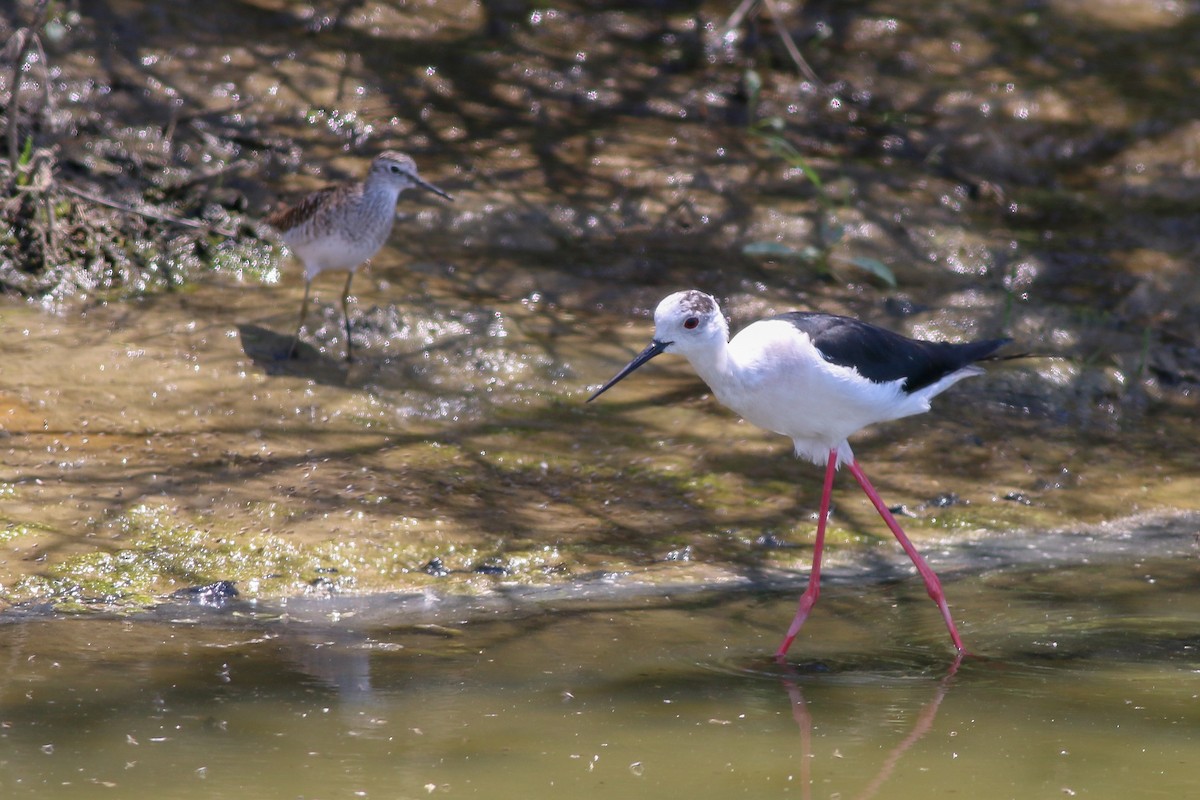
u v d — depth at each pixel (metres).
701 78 17.94
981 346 9.58
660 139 16.58
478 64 17.61
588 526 10.00
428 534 9.63
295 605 8.70
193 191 14.20
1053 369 12.77
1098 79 18.67
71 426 10.55
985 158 16.98
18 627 8.12
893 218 15.25
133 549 9.12
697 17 19.16
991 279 14.48
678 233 14.85
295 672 7.66
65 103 15.03
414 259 13.93
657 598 9.05
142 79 15.82
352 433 10.98
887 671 7.97
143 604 8.57
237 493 9.90
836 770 6.64
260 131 15.59
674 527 10.09
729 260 14.44
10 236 12.86
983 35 19.48
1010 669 8.02
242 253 13.57
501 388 11.98
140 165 14.33
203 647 7.98
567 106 17.14
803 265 14.44
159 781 6.32
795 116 17.39
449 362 12.20
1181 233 15.60
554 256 14.30
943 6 20.03
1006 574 9.62
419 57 17.58
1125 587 9.36
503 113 16.81
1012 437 11.82
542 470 10.77
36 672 7.51
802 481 10.91
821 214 15.20
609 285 13.84
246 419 10.98
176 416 10.90
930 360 9.18
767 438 11.52
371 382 11.78
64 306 12.37
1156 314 13.99
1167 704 7.51
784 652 8.22
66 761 6.49
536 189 15.30
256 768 6.49
